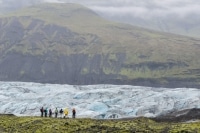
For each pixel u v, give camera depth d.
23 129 66.81
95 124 68.56
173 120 119.44
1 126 70.50
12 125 71.00
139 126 67.50
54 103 193.50
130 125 68.50
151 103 191.25
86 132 62.28
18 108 183.62
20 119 78.44
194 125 67.12
